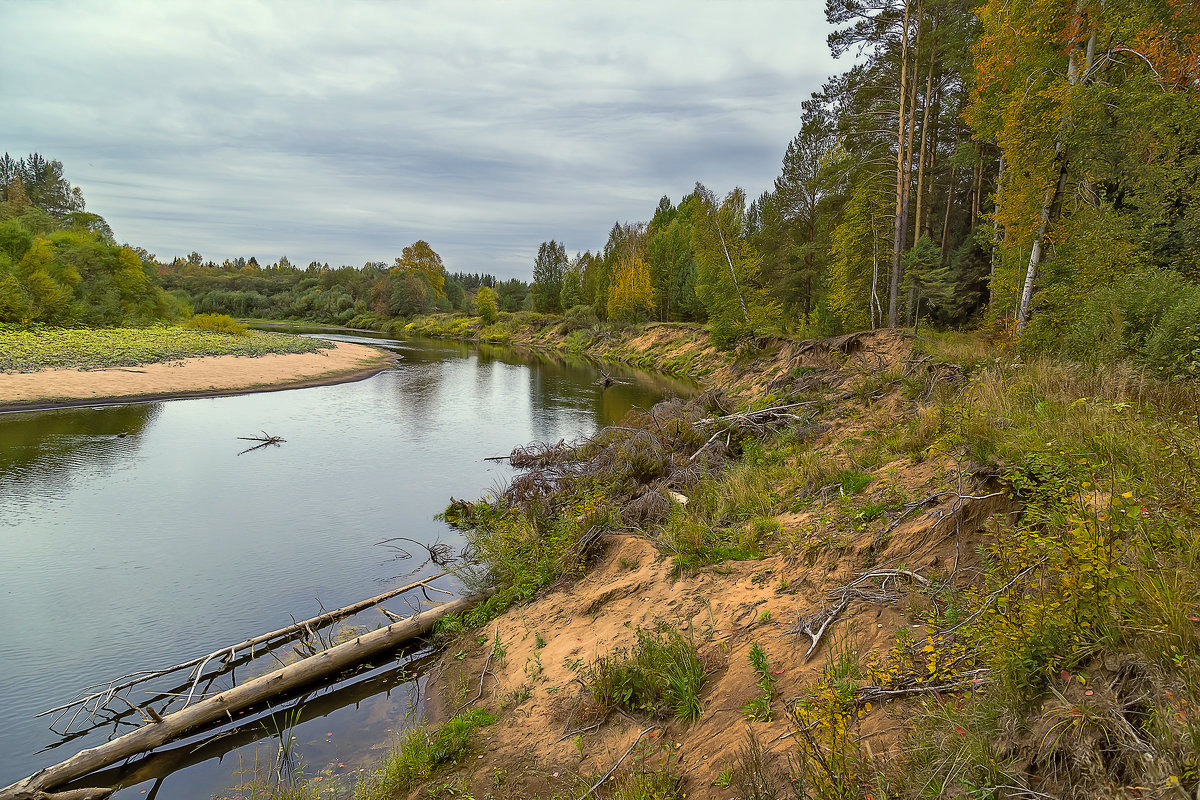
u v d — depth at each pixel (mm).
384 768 5641
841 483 7980
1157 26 12141
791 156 35594
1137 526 3490
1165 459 4242
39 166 103250
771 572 6559
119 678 6754
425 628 8391
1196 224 13938
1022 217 13406
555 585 8695
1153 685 2633
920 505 6004
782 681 4629
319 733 6512
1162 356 7270
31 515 13188
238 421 23984
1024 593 3775
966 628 3869
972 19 22531
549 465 17016
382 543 11883
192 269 152625
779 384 18609
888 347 17266
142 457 18188
